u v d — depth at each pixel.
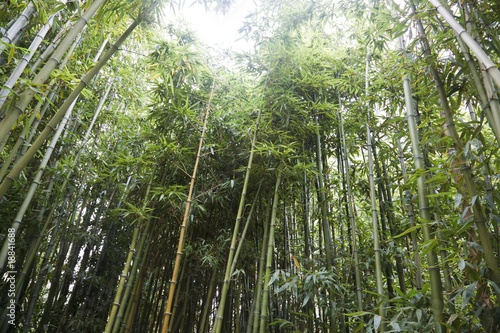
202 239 3.24
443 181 1.72
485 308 1.43
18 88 1.95
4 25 2.36
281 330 3.07
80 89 1.99
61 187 3.19
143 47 4.23
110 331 2.56
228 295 3.42
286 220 3.76
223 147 3.43
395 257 2.67
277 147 3.12
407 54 2.27
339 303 2.52
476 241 1.70
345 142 3.18
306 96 3.49
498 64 1.69
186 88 3.44
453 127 1.75
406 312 1.83
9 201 2.86
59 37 2.57
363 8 2.75
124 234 4.15
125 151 3.71
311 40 3.53
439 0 1.79
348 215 3.24
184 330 3.64
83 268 3.84
